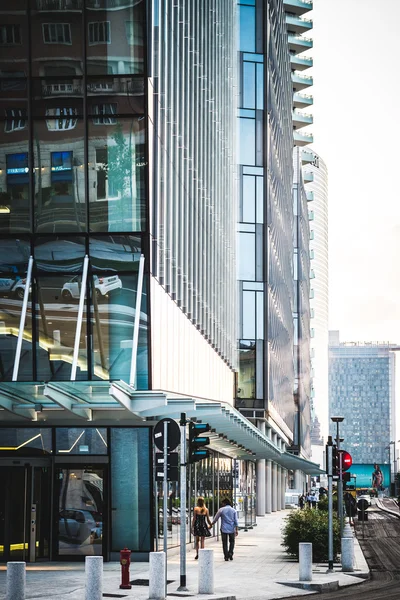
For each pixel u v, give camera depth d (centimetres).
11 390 2481
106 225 3070
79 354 3036
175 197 3572
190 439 2169
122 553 2189
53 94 3097
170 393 3369
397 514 9750
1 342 3070
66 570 2667
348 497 6281
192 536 3784
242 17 8112
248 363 7756
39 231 3089
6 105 3108
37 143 3098
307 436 16412
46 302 3064
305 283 16075
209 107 4703
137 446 3011
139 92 3069
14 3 3111
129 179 3070
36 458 2961
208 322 4525
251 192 7944
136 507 2991
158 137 3228
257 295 7856
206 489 4228
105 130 3081
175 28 3694
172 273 3491
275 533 5325
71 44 3094
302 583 2388
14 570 1800
